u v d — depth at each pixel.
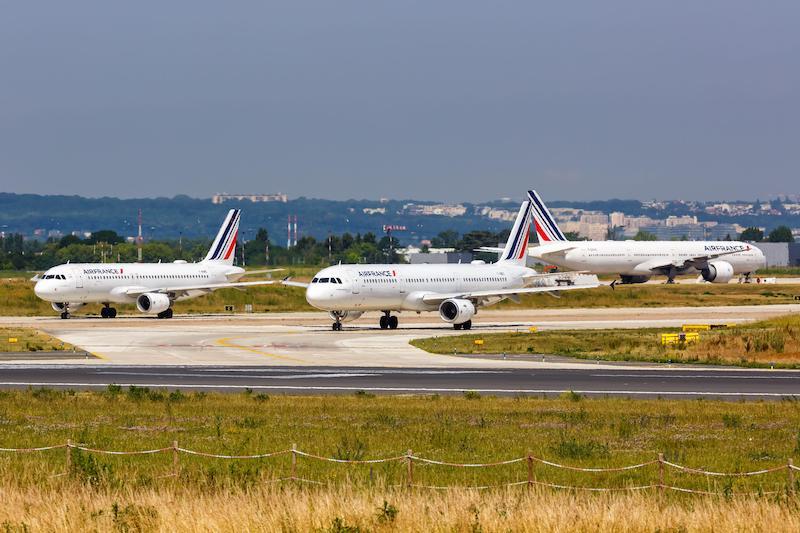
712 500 96.44
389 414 159.38
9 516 92.75
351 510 90.69
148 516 90.44
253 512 90.56
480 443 132.38
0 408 166.00
